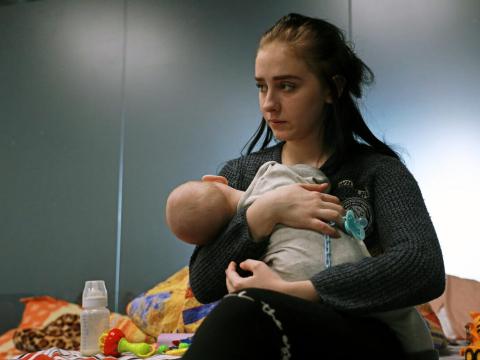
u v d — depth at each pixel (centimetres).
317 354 87
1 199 382
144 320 241
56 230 371
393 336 101
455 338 238
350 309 93
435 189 312
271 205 105
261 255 107
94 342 182
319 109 122
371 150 124
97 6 384
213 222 113
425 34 322
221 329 79
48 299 290
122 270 357
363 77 133
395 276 94
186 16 367
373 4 333
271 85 120
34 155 380
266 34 124
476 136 309
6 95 390
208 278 110
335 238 103
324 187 111
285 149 131
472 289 257
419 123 318
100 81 377
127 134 368
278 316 84
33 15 393
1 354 268
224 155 350
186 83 362
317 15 343
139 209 360
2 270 375
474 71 313
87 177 370
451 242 307
